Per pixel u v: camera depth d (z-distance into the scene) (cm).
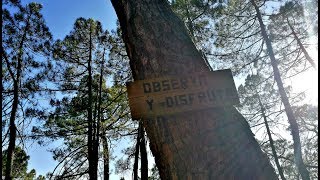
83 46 1398
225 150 167
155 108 185
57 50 1354
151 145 188
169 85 190
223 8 1286
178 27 210
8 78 1259
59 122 1311
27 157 1423
